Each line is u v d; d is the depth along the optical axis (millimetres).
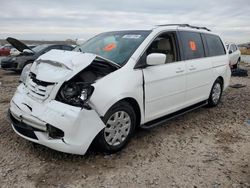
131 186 3281
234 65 17094
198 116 6121
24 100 3967
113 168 3668
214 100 6699
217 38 6797
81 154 3607
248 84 11055
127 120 4152
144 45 4488
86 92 3588
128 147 4309
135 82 4145
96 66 4012
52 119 3504
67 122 3461
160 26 5043
